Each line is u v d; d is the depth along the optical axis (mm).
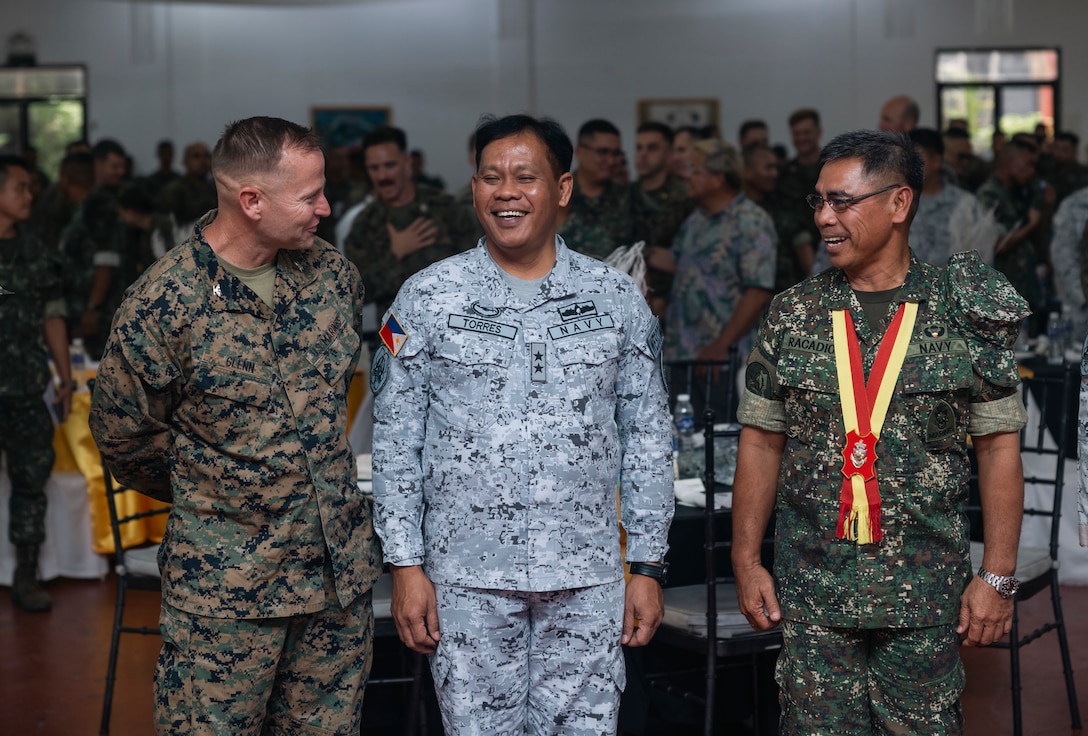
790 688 2230
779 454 2314
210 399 2096
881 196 2096
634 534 2273
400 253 5160
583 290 2209
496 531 2133
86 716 3500
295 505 2146
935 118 12539
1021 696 3559
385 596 3021
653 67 12812
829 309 2186
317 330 2193
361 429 5301
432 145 13242
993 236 5090
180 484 2166
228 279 2104
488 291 2178
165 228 6293
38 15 12836
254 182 2041
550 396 2141
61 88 12930
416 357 2172
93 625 4367
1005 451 2160
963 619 2170
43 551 4918
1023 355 5246
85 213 6172
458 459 2146
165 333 2061
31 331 4461
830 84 12578
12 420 4492
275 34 13102
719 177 4816
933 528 2121
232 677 2145
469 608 2156
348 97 13180
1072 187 9000
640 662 2994
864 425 2107
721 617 2861
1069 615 4301
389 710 3273
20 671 3889
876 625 2125
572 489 2146
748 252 4777
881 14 12461
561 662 2195
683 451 3465
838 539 2135
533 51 12969
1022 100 12477
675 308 5000
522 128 2133
